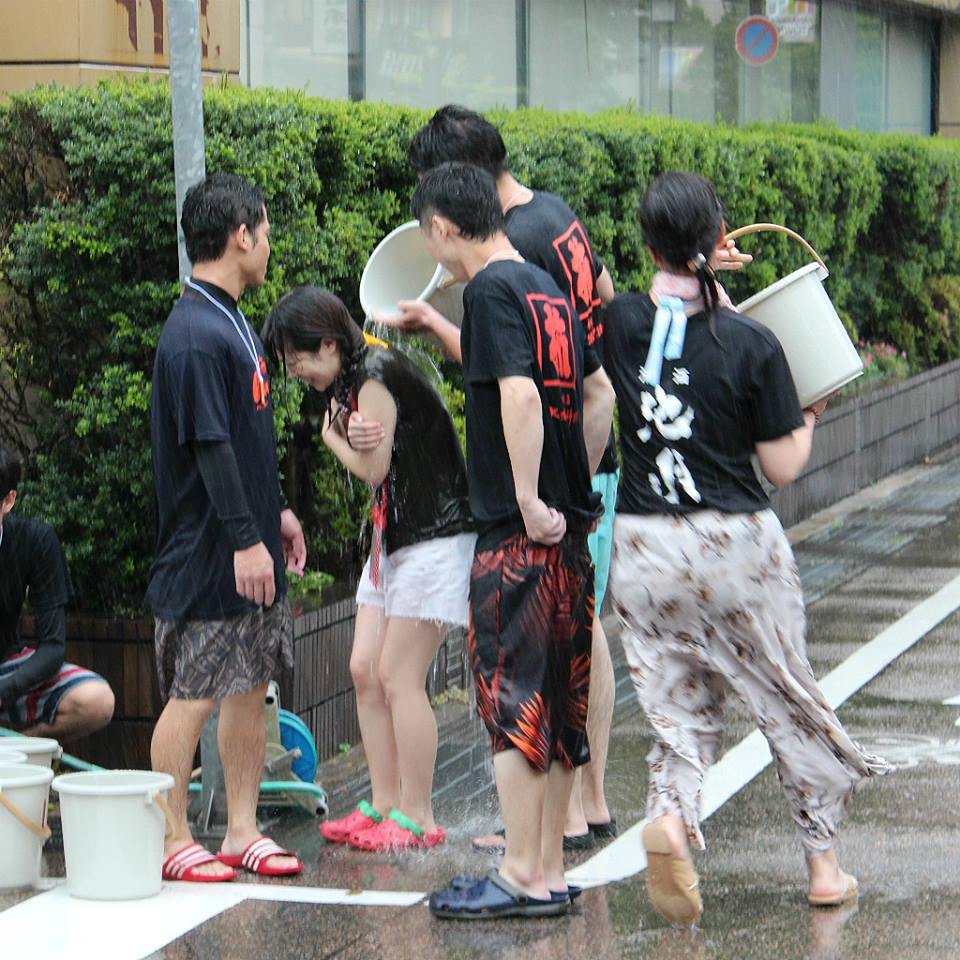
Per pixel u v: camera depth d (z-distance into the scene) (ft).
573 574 38.19
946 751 53.78
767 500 38.04
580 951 36.45
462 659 63.52
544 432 37.35
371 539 45.14
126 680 50.72
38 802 41.65
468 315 37.32
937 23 181.98
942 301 134.62
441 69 87.51
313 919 38.73
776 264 99.04
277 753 48.14
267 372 42.65
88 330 51.60
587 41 104.68
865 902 39.52
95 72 56.59
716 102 126.31
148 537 52.65
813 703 37.65
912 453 119.03
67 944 37.17
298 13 74.84
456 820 48.01
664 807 36.81
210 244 41.52
